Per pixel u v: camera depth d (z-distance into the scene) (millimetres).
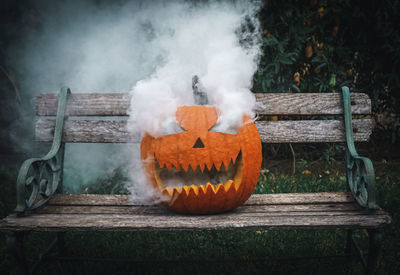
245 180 1963
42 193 2061
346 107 2334
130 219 1832
